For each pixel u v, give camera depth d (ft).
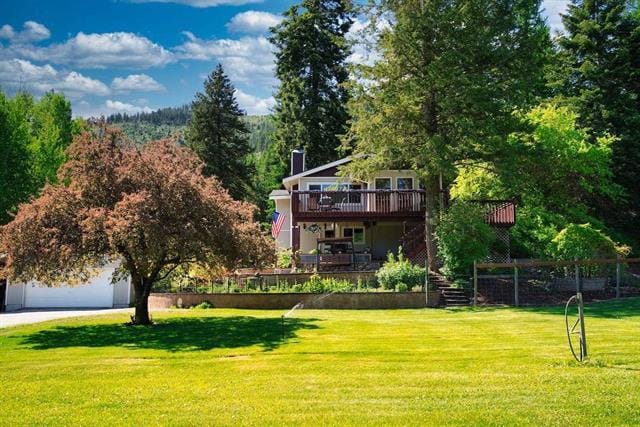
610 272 86.17
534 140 90.74
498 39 85.76
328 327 57.52
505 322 58.90
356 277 86.58
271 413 27.02
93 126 62.34
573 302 76.89
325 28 168.35
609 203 119.14
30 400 30.76
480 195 103.55
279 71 169.68
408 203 105.29
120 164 60.34
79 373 37.99
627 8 134.31
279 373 36.47
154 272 63.57
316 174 117.70
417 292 77.71
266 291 85.10
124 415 27.37
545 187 103.96
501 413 25.91
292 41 166.71
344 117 165.07
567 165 99.60
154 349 47.24
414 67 87.30
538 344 44.65
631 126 116.37
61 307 100.89
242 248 60.13
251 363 40.24
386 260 110.11
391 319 63.72
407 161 90.12
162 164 60.18
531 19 91.76
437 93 85.76
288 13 170.19
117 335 55.62
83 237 54.34
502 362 37.86
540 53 93.71
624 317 60.23
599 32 119.96
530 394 29.12
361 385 32.30
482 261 84.99
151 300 89.76
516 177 88.89
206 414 27.12
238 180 179.52
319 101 165.89
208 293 83.82
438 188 92.89
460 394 29.58
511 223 95.86
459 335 50.72
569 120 102.68
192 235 55.67
